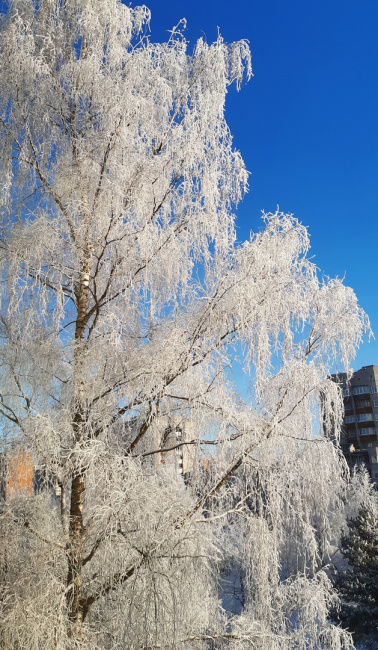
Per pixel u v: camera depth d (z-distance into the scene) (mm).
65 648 3762
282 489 5059
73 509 4848
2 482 4633
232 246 5598
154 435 5480
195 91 6043
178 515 4547
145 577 4258
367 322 5484
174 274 5828
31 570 4223
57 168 5445
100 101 5469
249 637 4547
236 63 6160
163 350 4859
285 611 4988
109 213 5297
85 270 5512
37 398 4992
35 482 4898
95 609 4656
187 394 5082
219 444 4891
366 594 16281
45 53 5605
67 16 5855
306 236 5406
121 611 4273
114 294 5820
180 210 5699
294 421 5059
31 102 5422
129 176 5352
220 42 6047
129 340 5656
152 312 5988
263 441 4867
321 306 5363
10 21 5559
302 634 4797
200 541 4543
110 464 4395
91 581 4438
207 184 5609
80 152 5332
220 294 5199
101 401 5000
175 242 5605
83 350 5016
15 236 5070
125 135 5328
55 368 5070
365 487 19859
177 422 5465
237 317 5043
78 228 5168
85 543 4578
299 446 5098
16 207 5547
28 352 4961
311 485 5102
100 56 5699
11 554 4359
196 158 5727
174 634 4176
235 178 6195
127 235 5395
